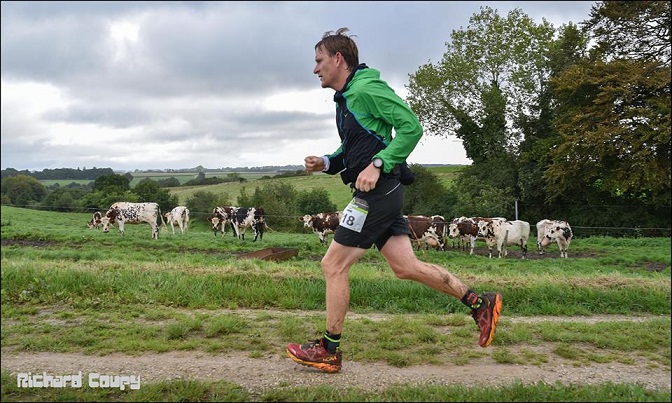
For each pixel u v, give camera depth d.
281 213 41.31
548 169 32.84
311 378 4.10
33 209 45.62
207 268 9.22
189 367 4.39
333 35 4.23
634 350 5.09
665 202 32.06
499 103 38.81
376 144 4.01
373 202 4.00
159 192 51.69
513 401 3.45
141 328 5.64
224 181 62.66
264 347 4.99
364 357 4.64
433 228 22.56
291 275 8.67
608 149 29.03
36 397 3.65
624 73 29.05
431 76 40.62
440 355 4.82
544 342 5.36
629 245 24.89
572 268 16.77
